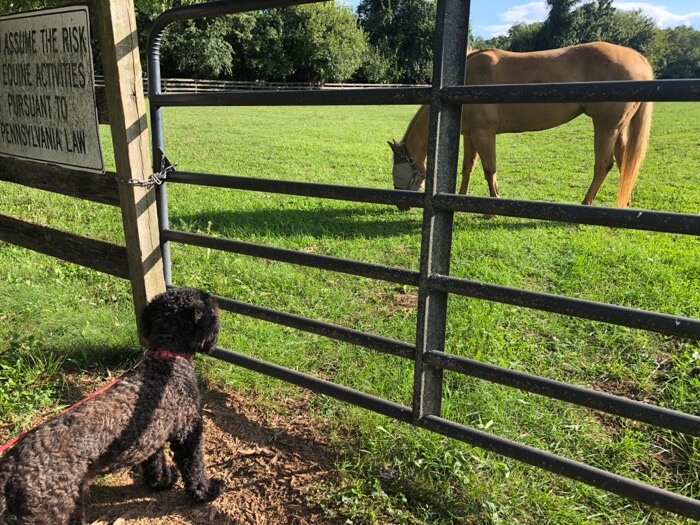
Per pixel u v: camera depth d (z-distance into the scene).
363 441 2.77
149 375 2.32
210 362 3.54
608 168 7.46
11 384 3.12
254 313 3.00
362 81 55.56
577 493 2.43
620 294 4.48
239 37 43.22
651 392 3.25
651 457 2.71
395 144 7.32
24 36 3.34
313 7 46.12
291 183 2.66
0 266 4.97
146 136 3.06
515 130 7.74
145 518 2.39
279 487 2.53
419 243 6.04
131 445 2.13
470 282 2.26
